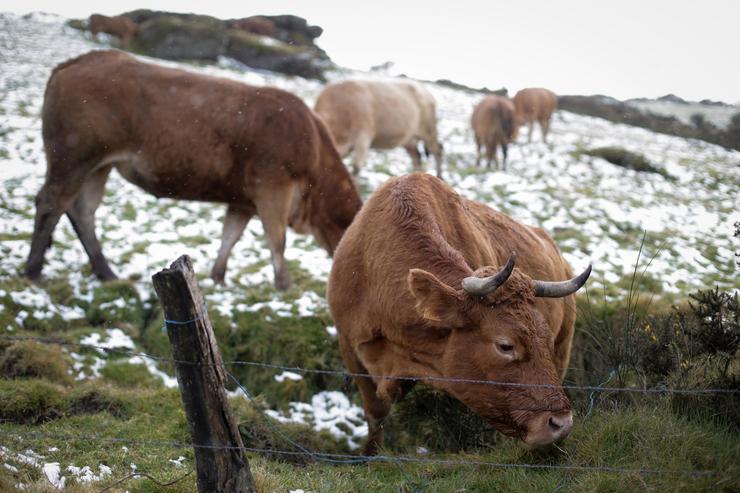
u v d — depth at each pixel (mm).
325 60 29797
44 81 19125
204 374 3961
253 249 10375
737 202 15398
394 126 15266
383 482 5152
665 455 4641
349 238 5707
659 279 9562
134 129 8375
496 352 4477
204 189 8750
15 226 10047
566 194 14094
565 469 4805
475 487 4828
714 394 5113
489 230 6211
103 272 8672
